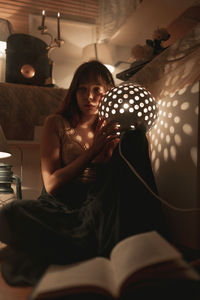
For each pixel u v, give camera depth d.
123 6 2.80
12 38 2.19
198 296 0.53
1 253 0.99
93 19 2.92
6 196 1.63
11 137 1.89
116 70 2.72
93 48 2.50
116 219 0.77
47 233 0.75
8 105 1.90
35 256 0.72
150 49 1.85
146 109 0.98
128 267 0.55
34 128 1.92
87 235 0.79
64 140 1.16
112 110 0.98
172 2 2.07
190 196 0.92
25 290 0.66
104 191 0.84
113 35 2.70
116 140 1.22
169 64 1.32
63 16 2.86
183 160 0.96
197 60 1.11
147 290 0.53
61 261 0.71
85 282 0.52
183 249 0.87
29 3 2.84
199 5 1.73
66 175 0.96
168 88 1.28
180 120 1.00
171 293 0.53
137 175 0.80
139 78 1.67
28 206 0.84
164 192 1.09
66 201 1.05
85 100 1.15
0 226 0.80
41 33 2.59
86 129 1.22
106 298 0.51
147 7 2.15
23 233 0.75
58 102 2.02
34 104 1.96
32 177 1.90
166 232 0.83
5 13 2.82
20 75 2.16
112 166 0.86
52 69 2.54
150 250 0.58
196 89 0.92
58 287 0.51
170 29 2.03
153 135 1.23
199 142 0.89
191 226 0.90
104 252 0.74
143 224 0.76
